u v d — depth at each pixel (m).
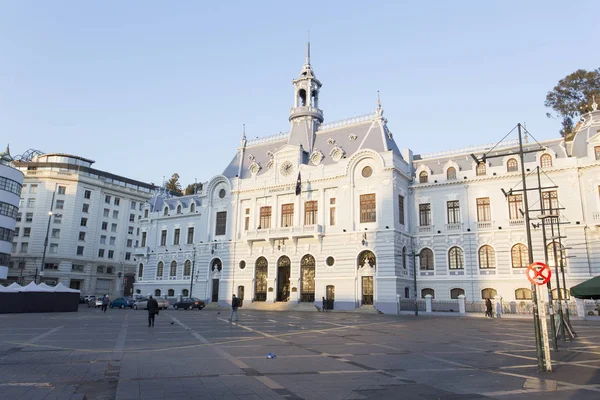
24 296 52.03
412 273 60.09
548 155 54.12
